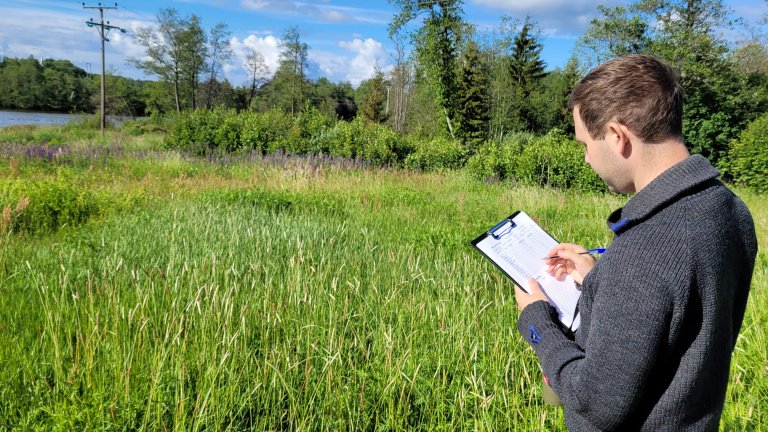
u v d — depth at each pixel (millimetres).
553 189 12805
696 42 23688
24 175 11820
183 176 12578
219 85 66500
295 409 2334
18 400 2426
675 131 1051
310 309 3271
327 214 8055
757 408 2477
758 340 3131
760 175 15742
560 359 1156
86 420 2236
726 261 989
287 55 64500
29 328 3127
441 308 3438
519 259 1515
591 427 1126
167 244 5141
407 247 5516
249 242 5266
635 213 1050
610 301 1001
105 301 3389
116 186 10234
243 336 2779
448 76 28453
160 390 2367
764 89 22281
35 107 88812
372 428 2459
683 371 987
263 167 14633
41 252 4812
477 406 2486
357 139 18062
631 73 1062
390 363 2645
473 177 14914
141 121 50469
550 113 43219
